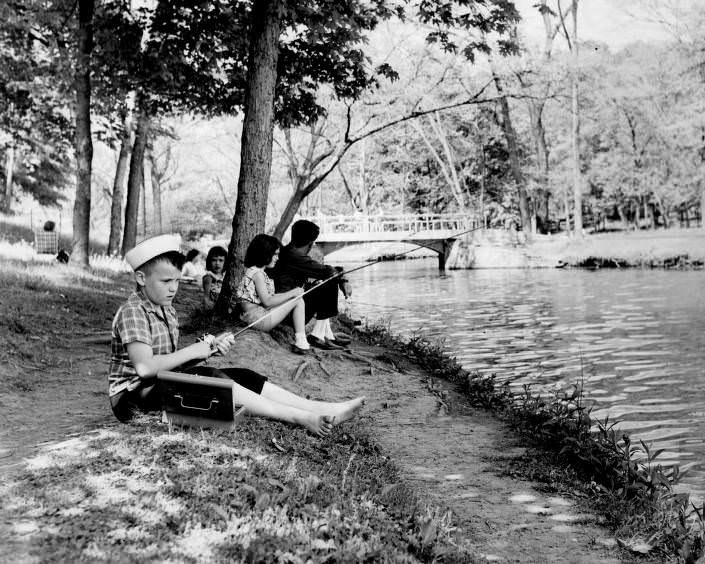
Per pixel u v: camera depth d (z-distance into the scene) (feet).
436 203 202.49
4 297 33.76
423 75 106.01
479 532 12.89
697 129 143.54
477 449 18.31
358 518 11.28
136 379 14.23
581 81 157.38
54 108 68.08
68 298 38.29
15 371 22.58
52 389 21.01
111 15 49.67
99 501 10.71
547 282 99.96
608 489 15.34
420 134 163.94
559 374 35.14
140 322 13.79
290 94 48.47
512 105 172.86
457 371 29.50
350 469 14.44
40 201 138.21
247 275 25.48
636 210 189.16
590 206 214.69
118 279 52.01
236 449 13.52
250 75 32.63
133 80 51.85
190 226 185.78
